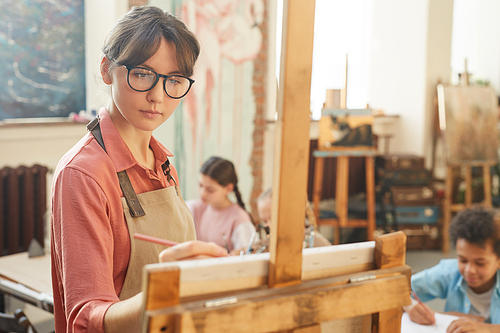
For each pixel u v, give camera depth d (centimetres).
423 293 210
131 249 94
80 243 82
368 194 443
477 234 179
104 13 335
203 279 64
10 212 294
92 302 77
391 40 526
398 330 79
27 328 167
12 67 326
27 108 335
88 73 351
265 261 69
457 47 687
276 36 425
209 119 385
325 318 70
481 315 195
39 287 190
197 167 381
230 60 394
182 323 59
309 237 199
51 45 339
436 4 500
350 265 77
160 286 61
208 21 373
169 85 93
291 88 67
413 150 518
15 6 322
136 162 98
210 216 272
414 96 513
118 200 92
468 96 495
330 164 489
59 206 85
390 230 470
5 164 303
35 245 230
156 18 92
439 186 525
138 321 68
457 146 482
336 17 518
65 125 319
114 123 99
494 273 189
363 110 439
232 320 63
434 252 481
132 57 89
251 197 429
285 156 67
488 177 497
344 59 526
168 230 101
